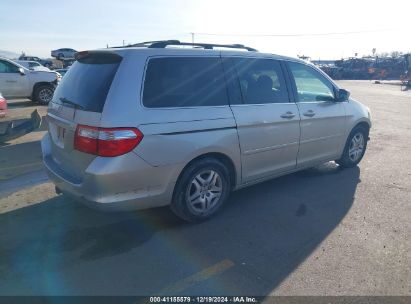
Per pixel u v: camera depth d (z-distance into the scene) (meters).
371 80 43.59
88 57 3.69
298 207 4.29
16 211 4.11
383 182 5.17
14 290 2.75
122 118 3.06
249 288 2.79
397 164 6.10
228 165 3.97
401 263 3.11
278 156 4.44
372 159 6.41
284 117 4.34
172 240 3.51
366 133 5.95
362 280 2.88
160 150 3.27
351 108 5.47
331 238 3.54
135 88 3.19
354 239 3.52
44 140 4.27
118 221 3.88
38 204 4.30
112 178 3.06
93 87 3.28
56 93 3.88
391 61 47.69
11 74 13.09
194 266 3.08
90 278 2.91
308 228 3.76
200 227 3.77
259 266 3.08
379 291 2.75
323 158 5.19
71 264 3.09
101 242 3.45
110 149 3.02
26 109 12.57
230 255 3.25
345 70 47.25
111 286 2.81
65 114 3.45
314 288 2.78
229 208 4.25
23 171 5.57
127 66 3.21
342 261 3.14
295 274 2.96
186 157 3.46
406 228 3.76
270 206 4.31
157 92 3.32
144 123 3.16
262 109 4.10
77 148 3.22
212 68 3.77
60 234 3.59
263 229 3.73
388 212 4.15
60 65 42.78
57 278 2.90
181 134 3.39
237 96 3.92
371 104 15.77
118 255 3.23
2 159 6.25
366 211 4.18
